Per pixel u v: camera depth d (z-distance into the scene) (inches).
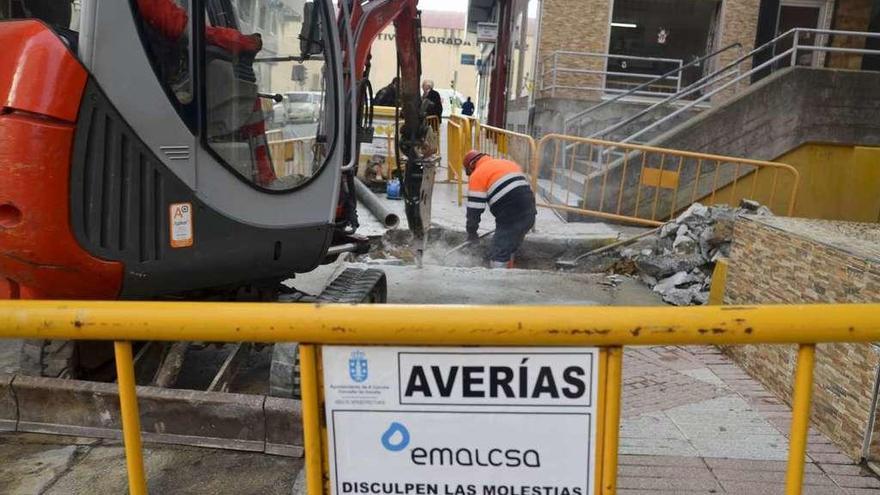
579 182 366.3
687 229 281.0
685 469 121.6
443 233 321.4
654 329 58.4
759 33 516.7
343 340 60.5
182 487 116.2
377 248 313.1
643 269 268.7
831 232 153.3
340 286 185.9
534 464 63.4
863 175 358.9
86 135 114.8
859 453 122.6
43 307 62.8
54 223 112.0
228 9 154.9
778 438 133.8
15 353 161.0
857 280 127.3
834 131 355.6
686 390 157.1
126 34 117.6
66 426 131.2
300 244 159.9
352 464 64.7
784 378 149.9
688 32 539.5
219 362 180.1
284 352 139.3
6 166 108.7
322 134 165.9
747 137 352.8
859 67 522.0
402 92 249.0
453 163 478.9
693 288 249.0
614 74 520.4
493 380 61.5
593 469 62.9
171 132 126.0
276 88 164.1
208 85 135.2
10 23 114.7
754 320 58.4
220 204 137.2
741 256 179.8
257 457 125.7
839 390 129.1
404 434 63.6
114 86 117.4
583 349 60.0
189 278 136.0
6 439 129.1
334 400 63.2
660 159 345.1
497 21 744.3
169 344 152.4
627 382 161.8
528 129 557.3
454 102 985.5
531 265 309.3
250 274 151.3
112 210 120.2
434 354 61.1
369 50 221.1
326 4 163.2
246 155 148.5
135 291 128.3
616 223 344.2
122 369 64.7
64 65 110.7
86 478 116.5
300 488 115.6
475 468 63.9
